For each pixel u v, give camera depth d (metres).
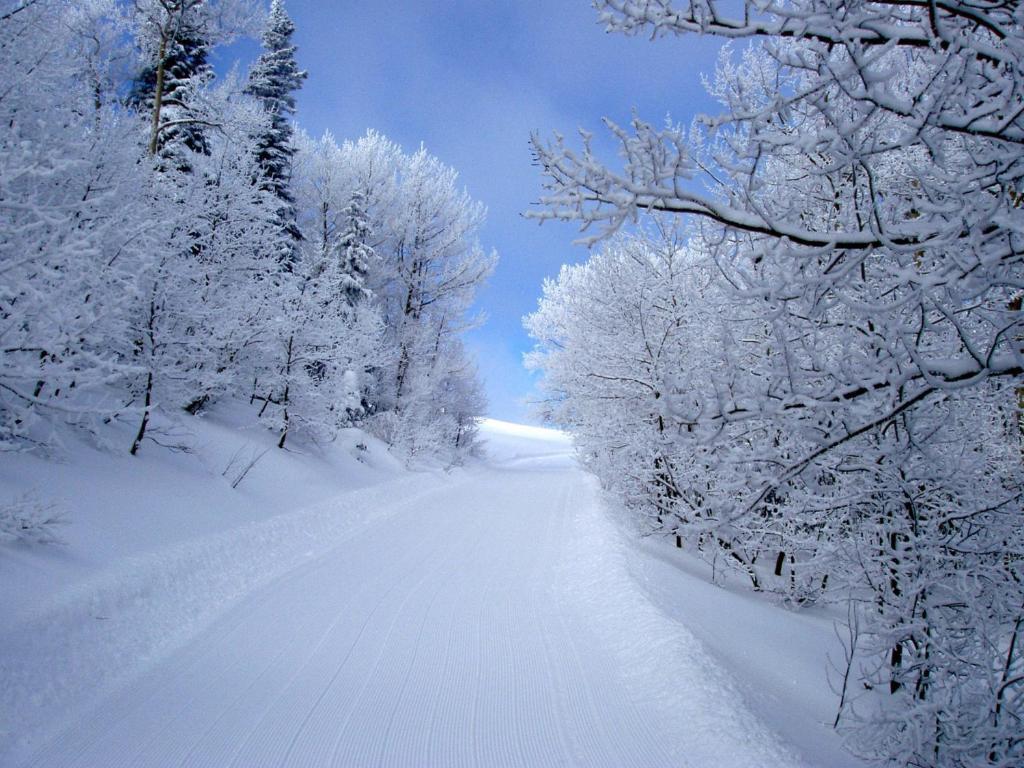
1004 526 4.63
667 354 10.50
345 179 25.00
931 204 2.81
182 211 10.10
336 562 7.79
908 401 2.97
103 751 3.34
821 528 6.50
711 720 3.74
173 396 9.48
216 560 6.88
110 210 6.91
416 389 23.05
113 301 4.01
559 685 4.42
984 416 5.56
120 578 5.49
